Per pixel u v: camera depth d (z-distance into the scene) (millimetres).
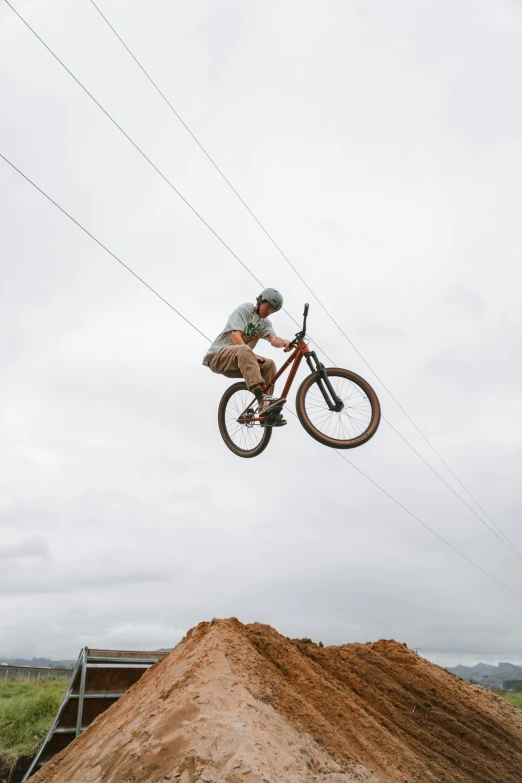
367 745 5461
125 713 6113
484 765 6570
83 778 4820
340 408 6809
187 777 4172
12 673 19781
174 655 6938
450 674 10758
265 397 6789
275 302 7312
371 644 10188
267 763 4258
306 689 6066
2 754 12492
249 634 6883
